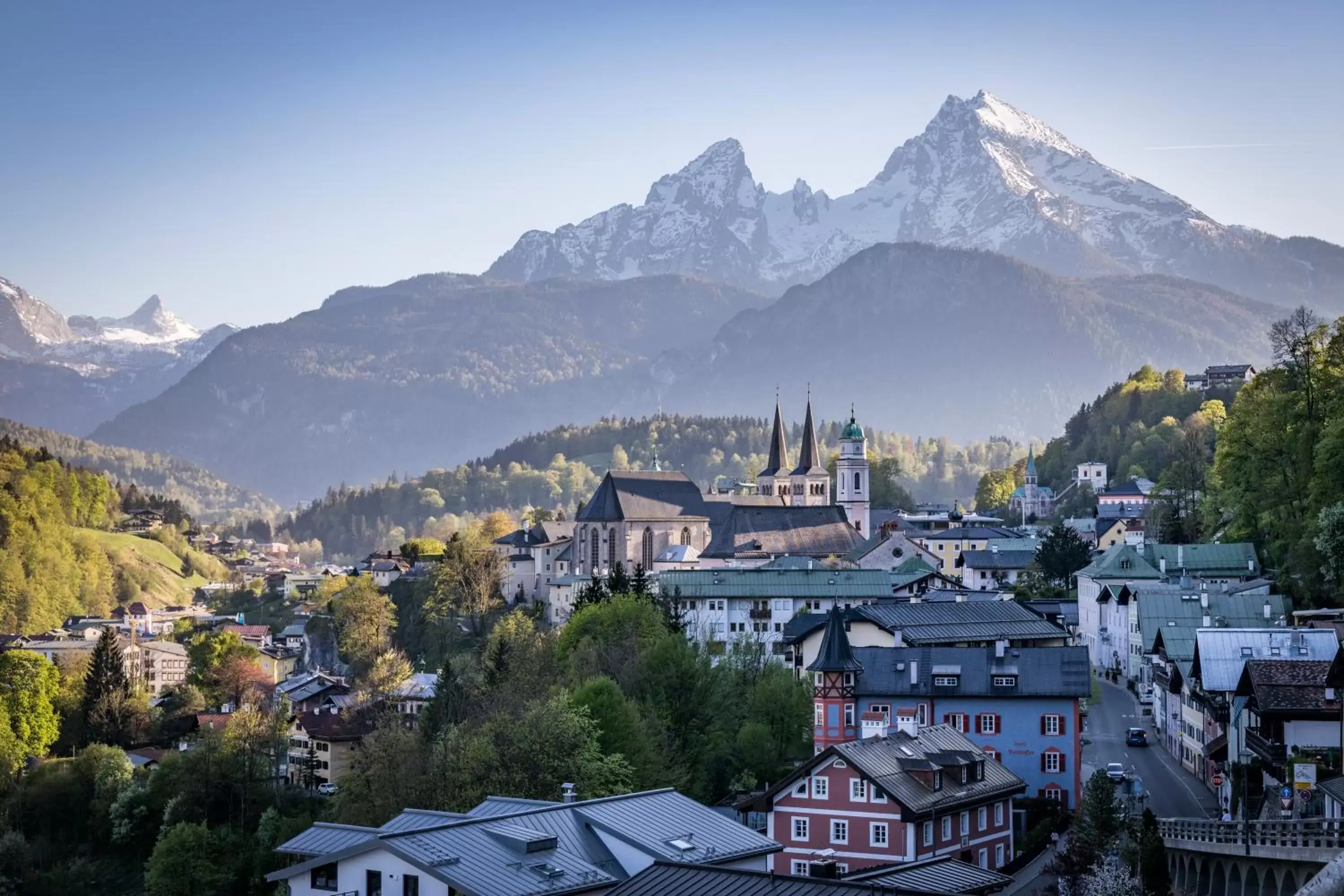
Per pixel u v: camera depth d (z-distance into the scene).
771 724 195.50
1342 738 111.38
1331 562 167.50
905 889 95.06
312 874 109.06
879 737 147.88
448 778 165.38
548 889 103.44
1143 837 105.56
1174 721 185.00
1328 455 175.75
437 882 103.38
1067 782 168.88
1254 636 156.50
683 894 98.69
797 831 142.25
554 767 159.88
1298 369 197.38
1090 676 171.38
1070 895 116.06
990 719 172.25
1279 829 95.94
